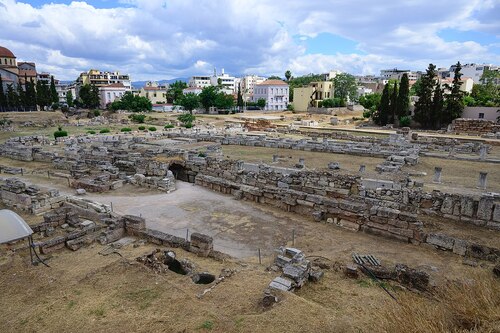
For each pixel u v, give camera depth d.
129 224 16.88
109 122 92.38
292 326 8.77
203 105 122.06
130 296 10.42
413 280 12.05
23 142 51.69
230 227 19.14
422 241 16.25
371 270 12.97
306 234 18.00
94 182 27.00
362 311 10.27
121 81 186.88
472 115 72.31
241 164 29.12
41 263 13.38
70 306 9.95
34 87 116.81
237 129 74.62
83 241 15.61
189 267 13.45
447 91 107.75
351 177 22.77
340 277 12.98
